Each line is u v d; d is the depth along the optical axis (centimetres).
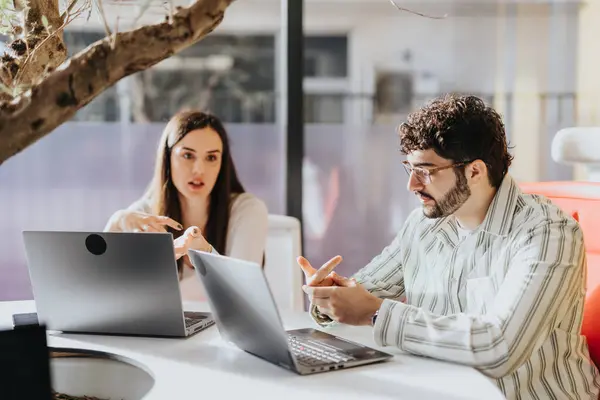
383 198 446
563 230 152
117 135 422
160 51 92
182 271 225
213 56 468
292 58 288
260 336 131
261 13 464
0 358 90
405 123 162
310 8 435
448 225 171
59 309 155
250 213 243
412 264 181
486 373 136
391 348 147
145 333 154
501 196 161
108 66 90
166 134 241
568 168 432
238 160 462
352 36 437
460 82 433
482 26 430
